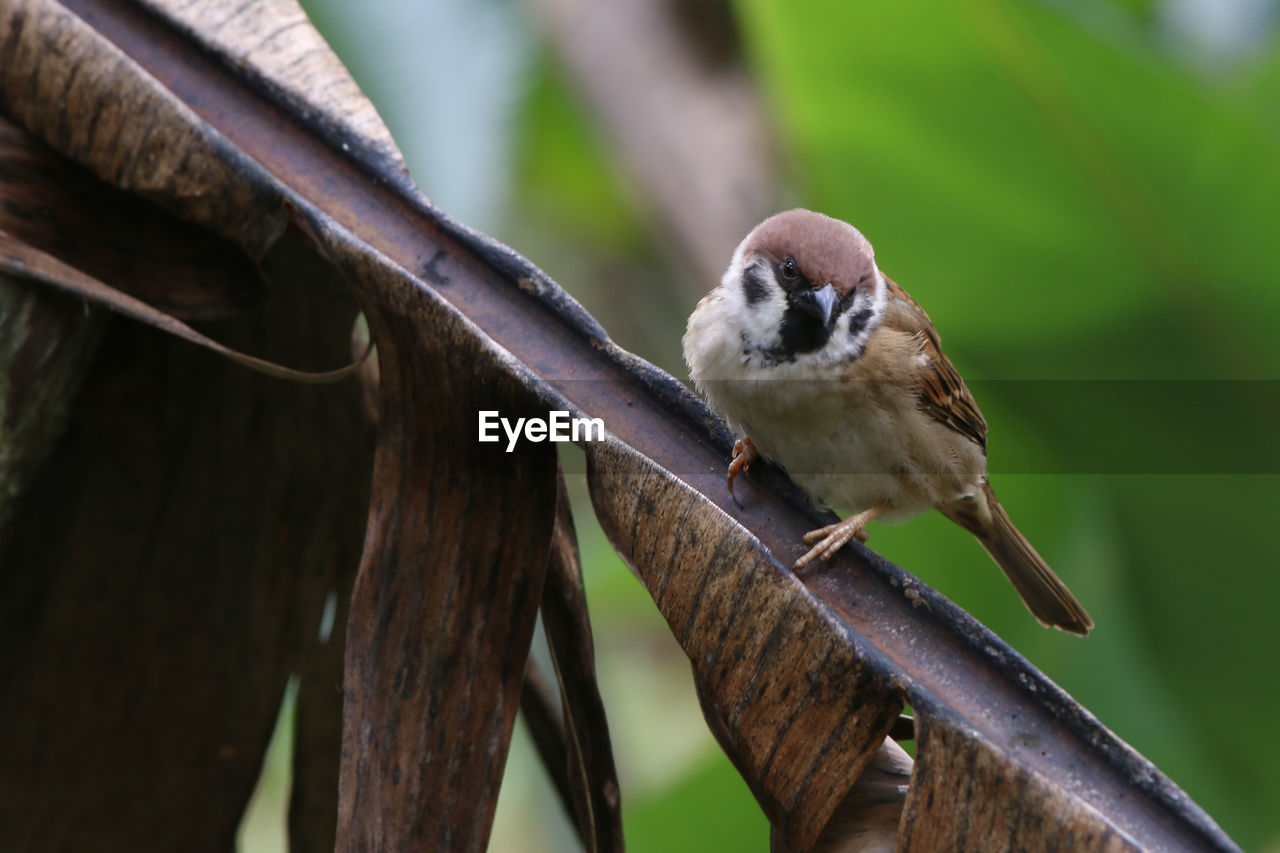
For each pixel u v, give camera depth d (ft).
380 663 10.73
